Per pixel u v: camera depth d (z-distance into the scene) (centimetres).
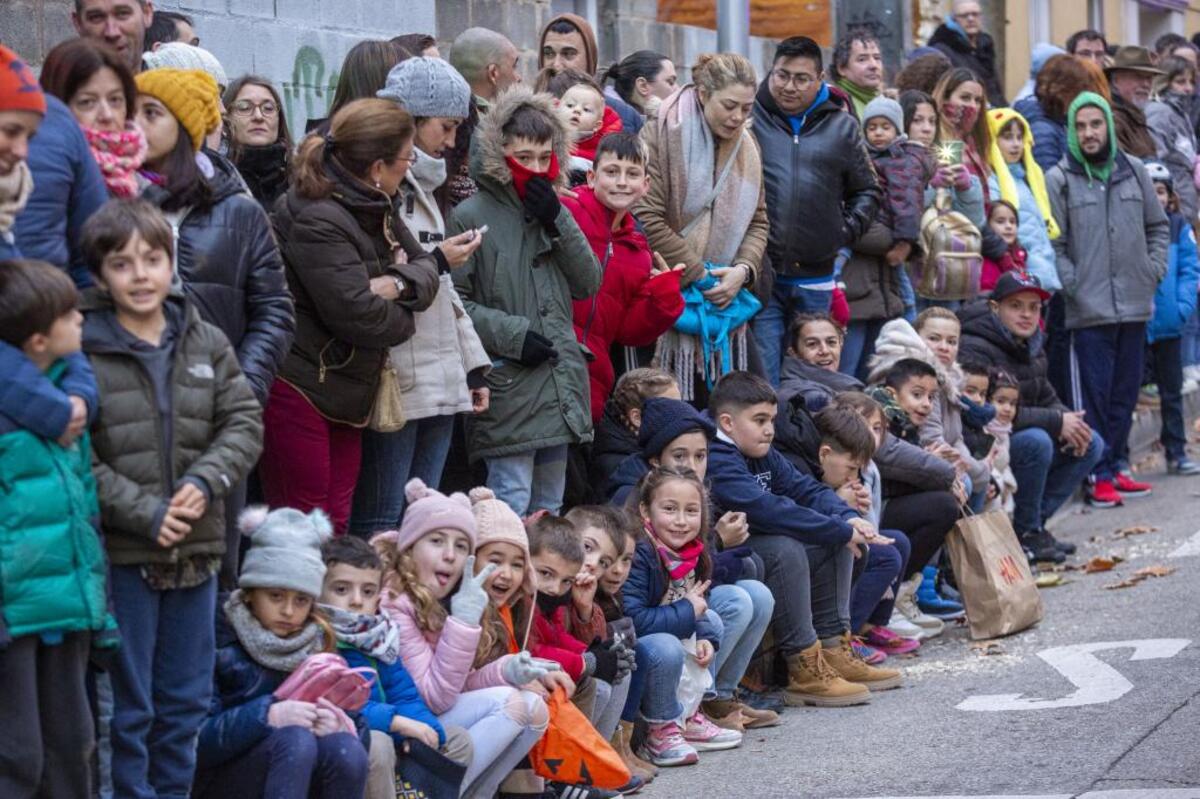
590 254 1099
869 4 2208
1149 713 1071
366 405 946
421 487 905
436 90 1009
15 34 1071
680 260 1273
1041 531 1594
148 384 728
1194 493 1888
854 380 1370
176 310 748
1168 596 1416
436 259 980
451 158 1133
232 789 776
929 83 1697
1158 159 2092
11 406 667
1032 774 955
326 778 776
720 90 1282
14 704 668
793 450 1237
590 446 1170
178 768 751
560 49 1395
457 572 889
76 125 753
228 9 1223
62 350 684
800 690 1168
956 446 1450
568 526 962
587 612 978
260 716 770
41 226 727
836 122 1420
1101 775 945
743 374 1187
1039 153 1848
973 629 1328
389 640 834
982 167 1689
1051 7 2797
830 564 1188
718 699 1107
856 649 1260
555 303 1084
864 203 1444
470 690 888
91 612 679
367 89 1046
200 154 848
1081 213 1819
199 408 743
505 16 1559
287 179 1034
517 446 1062
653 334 1200
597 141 1272
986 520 1355
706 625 1072
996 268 1686
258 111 1027
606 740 984
